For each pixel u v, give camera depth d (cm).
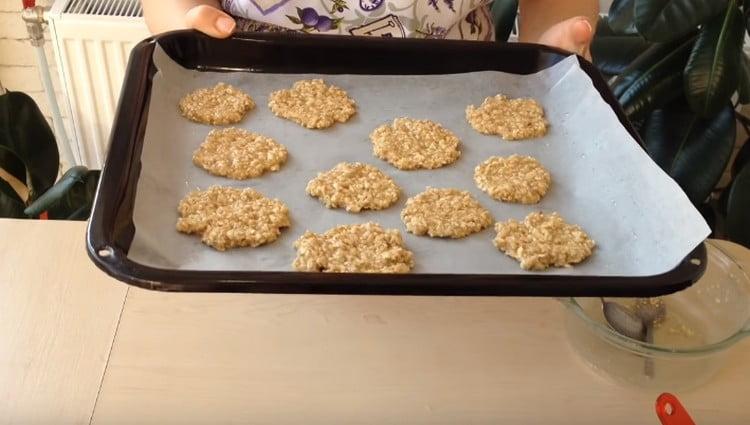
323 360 47
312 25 68
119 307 51
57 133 112
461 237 56
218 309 51
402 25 69
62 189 80
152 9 70
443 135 64
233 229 53
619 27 88
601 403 45
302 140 64
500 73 69
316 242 53
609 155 60
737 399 46
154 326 49
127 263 45
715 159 88
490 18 76
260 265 52
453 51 68
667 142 89
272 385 46
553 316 51
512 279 46
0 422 43
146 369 46
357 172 60
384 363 48
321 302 52
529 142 65
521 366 48
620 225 56
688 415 43
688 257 48
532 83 69
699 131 89
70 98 102
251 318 50
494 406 45
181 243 53
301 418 44
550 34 71
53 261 54
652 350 46
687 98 83
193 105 64
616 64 94
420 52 68
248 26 69
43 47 100
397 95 68
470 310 52
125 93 58
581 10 73
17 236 56
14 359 47
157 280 44
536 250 53
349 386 46
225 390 45
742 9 87
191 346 48
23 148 86
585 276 46
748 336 47
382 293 45
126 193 51
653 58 88
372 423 44
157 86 63
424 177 61
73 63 98
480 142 65
